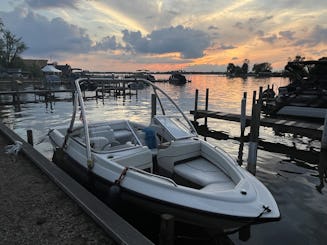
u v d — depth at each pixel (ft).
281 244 14.05
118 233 10.44
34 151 21.15
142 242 9.86
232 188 14.64
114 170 15.25
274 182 22.86
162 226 10.48
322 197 19.94
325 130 31.01
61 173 16.78
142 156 16.99
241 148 34.22
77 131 21.27
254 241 14.23
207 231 13.99
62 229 11.48
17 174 17.60
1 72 187.93
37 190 15.20
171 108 71.26
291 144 36.04
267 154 31.45
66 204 13.60
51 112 62.90
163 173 17.97
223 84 204.44
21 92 77.66
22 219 12.29
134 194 13.82
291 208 18.15
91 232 11.25
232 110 67.26
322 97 50.78
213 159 17.79
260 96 59.67
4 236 11.05
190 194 12.95
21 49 216.13
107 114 61.62
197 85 191.62
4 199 14.17
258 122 29.91
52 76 145.69
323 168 26.45
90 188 16.81
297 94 53.62
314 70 55.21
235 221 12.19
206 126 48.08
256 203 12.91
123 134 22.15
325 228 15.67
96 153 16.93
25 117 55.47
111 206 14.24
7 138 26.27
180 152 17.58
